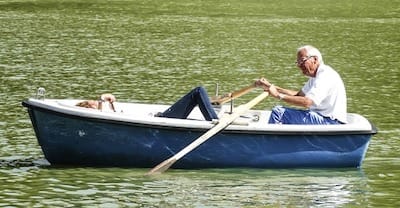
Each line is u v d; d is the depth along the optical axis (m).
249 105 35.62
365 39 97.56
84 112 34.47
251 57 79.94
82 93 57.50
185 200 31.42
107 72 67.88
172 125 34.62
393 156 39.19
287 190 33.00
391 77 68.38
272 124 35.25
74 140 35.09
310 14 129.38
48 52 80.38
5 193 31.94
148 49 84.56
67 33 98.38
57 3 141.88
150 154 35.22
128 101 54.44
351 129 35.50
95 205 30.59
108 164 35.62
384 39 97.75
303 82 65.06
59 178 34.03
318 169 36.06
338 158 36.00
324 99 36.06
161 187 33.03
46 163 36.47
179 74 67.75
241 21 117.06
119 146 35.12
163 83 62.69
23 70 68.06
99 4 141.88
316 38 98.25
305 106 35.91
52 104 34.75
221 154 35.44
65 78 64.25
